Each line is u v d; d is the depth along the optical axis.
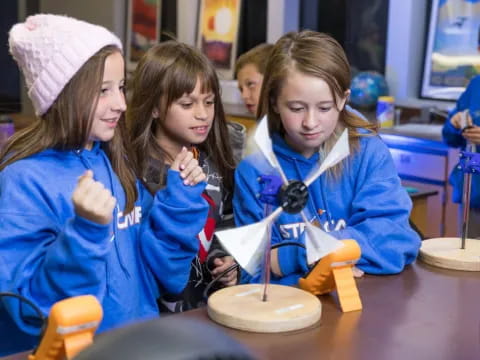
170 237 1.40
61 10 6.74
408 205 1.55
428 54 4.52
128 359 0.42
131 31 6.15
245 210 1.56
